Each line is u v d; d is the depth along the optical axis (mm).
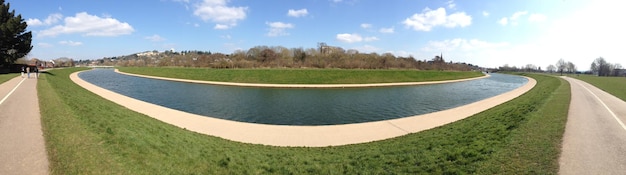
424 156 9531
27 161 6801
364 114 23234
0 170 6273
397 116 22578
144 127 12141
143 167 7465
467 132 12766
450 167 8070
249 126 16625
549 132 10312
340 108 26000
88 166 6812
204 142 12086
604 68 107562
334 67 76562
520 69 171750
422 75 69188
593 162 7453
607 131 10500
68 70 71125
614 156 7867
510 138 9789
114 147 8258
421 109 26328
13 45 42156
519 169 7246
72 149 7637
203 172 8289
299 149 12367
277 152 11727
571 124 11594
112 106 18266
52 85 24984
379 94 38312
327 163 10031
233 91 39562
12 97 15867
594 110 15484
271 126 16812
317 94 37281
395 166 8992
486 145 9461
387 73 64438
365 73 61500
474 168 7633
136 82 51438
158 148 9312
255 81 52469
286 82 51875
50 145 7812
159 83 50000
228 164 9383
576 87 34844
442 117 19719
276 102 29344
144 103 24266
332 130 16031
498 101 28375
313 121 20391
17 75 36344
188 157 9297
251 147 12398
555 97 22766
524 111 15797
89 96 22875
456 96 37688
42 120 10391
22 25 42438
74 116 11391
